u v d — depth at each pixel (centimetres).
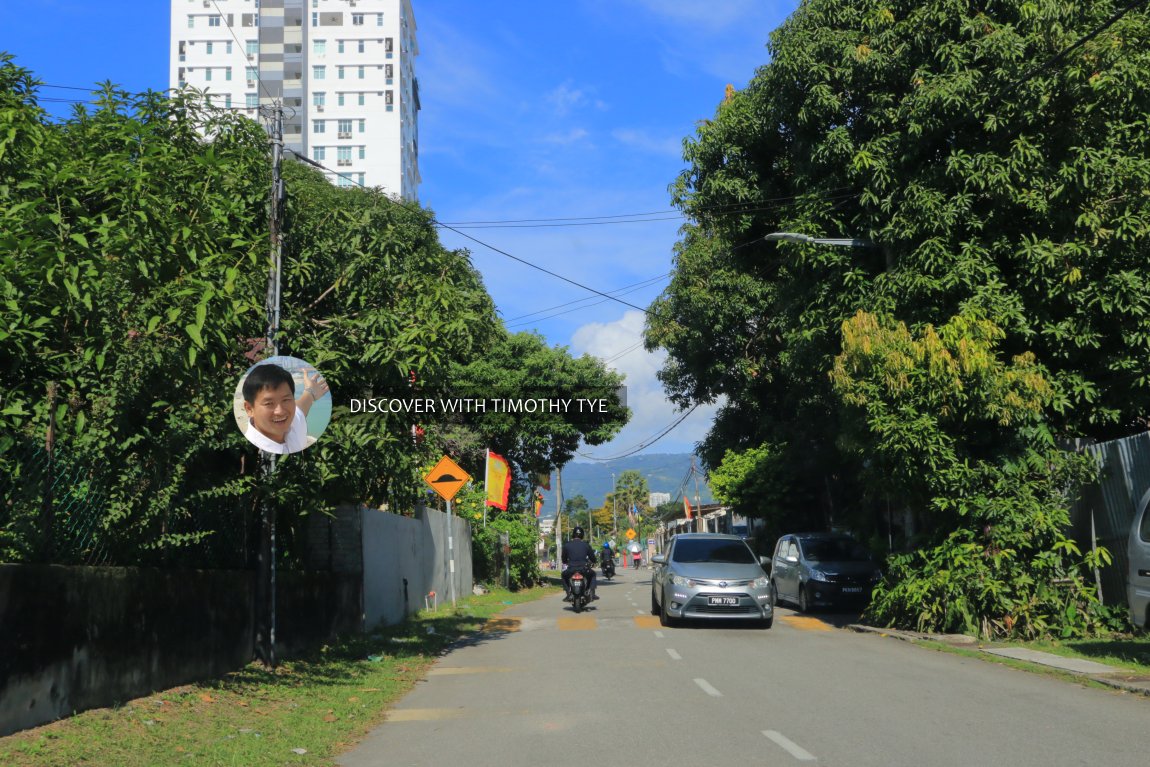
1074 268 1494
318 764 734
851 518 2922
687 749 744
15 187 967
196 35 8875
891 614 1697
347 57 8919
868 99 1717
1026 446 1542
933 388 1512
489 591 3366
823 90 1683
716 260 2794
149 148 1030
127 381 881
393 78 8912
